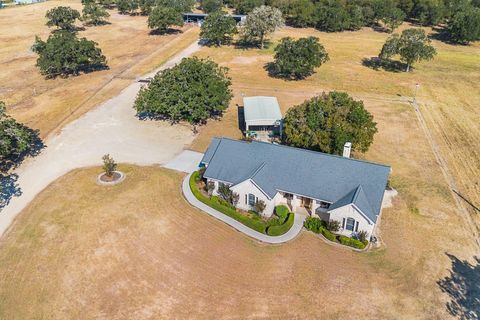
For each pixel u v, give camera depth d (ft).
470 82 264.31
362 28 404.57
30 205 137.49
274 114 183.62
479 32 344.90
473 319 99.35
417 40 272.92
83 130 189.06
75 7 471.62
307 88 245.65
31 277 108.88
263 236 124.67
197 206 137.28
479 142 186.50
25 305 101.19
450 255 119.34
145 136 184.44
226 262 114.93
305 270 112.68
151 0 433.48
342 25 380.58
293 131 157.17
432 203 142.61
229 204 135.85
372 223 117.50
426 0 403.13
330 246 121.70
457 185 153.79
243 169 136.77
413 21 433.07
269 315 99.30
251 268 113.09
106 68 273.13
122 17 431.43
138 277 109.29
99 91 233.76
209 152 147.95
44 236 123.34
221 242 122.31
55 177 153.48
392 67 289.74
